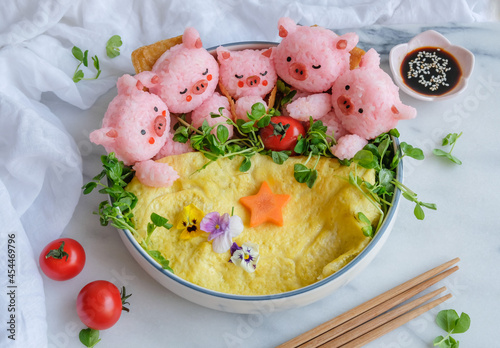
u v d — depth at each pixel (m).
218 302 0.59
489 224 0.66
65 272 0.63
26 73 0.68
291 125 0.62
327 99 0.63
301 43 0.62
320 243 0.60
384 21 0.74
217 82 0.64
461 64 0.70
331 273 0.59
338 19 0.72
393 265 0.65
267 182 0.62
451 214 0.66
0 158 0.66
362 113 0.60
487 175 0.68
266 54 0.64
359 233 0.59
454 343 0.62
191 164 0.62
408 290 0.63
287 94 0.65
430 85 0.70
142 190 0.61
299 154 0.63
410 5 0.73
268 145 0.63
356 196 0.60
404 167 0.68
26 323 0.61
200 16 0.71
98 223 0.66
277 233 0.61
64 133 0.67
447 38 0.73
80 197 0.67
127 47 0.71
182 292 0.60
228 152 0.62
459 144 0.69
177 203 0.61
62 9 0.69
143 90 0.62
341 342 0.61
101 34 0.71
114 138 0.60
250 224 0.61
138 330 0.63
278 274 0.60
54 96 0.71
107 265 0.65
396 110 0.60
